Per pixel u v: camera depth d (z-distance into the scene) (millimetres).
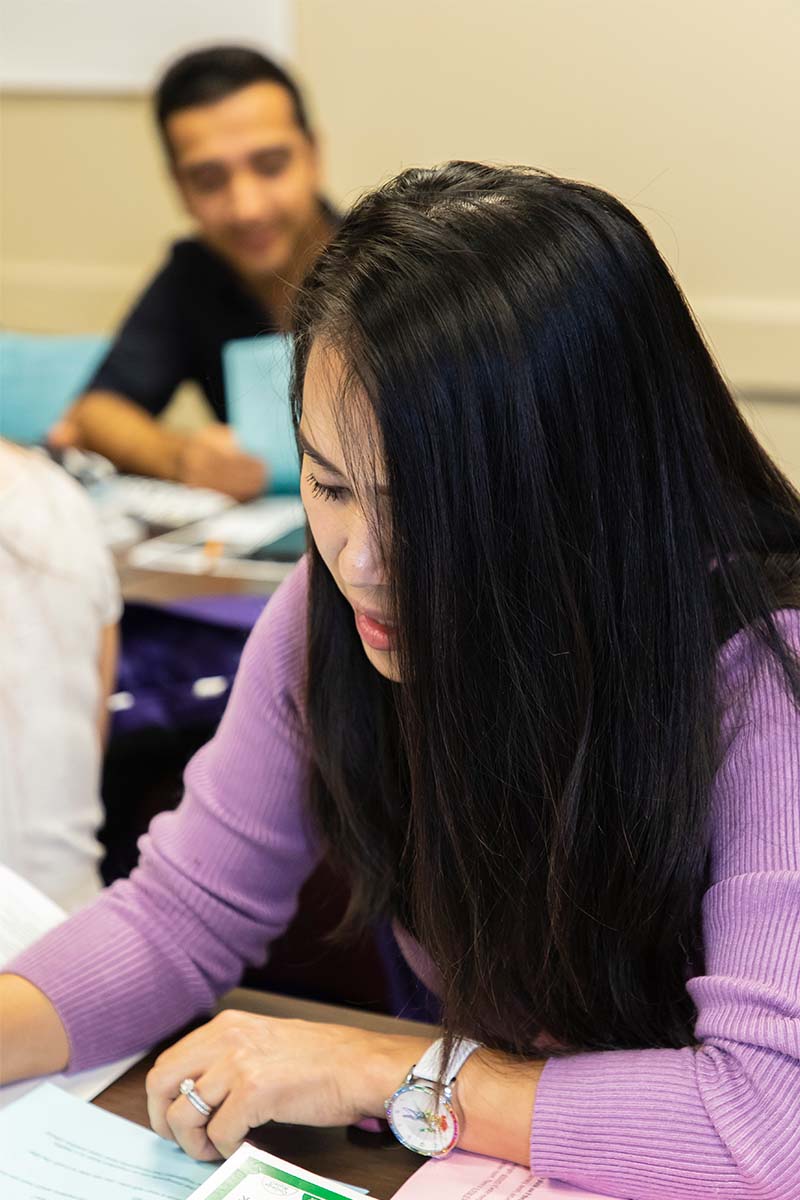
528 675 866
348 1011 1107
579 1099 905
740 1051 863
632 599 866
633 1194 876
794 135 3312
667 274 870
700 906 944
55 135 4164
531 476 815
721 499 902
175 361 3426
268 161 3109
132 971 1103
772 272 3434
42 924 1210
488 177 866
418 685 887
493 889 941
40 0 4012
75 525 1533
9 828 1457
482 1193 892
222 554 2416
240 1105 938
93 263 4277
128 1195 908
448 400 798
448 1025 980
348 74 3736
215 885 1157
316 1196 852
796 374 3473
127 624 2223
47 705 1472
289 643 1160
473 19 3543
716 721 903
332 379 836
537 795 909
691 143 3420
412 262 806
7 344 3441
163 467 3123
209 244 3326
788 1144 836
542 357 800
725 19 3289
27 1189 914
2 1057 1039
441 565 836
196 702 2064
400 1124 936
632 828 911
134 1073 1069
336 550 921
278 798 1174
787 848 874
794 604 937
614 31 3404
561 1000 961
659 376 853
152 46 3939
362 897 1153
